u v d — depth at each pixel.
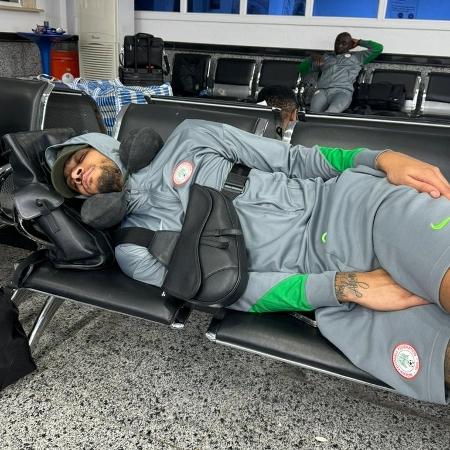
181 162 1.40
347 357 1.06
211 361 1.54
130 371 1.48
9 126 1.95
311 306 1.14
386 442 1.25
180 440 1.23
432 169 1.15
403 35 4.84
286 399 1.39
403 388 1.00
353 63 4.55
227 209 1.26
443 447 1.24
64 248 1.34
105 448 1.20
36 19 5.27
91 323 1.71
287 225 1.29
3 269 2.06
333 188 1.29
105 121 2.65
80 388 1.39
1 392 1.36
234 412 1.33
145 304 1.23
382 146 1.52
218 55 5.53
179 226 1.34
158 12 5.62
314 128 1.62
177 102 1.92
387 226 1.09
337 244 1.20
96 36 5.29
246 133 1.45
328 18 5.05
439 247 0.96
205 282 1.16
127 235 1.35
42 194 1.34
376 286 1.09
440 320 1.00
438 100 4.28
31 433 1.23
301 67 4.77
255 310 1.21
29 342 1.48
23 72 5.21
